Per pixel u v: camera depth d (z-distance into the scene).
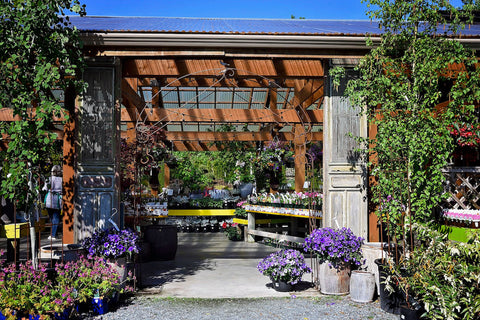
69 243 6.50
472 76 5.71
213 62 7.01
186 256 9.20
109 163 6.42
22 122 5.23
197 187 15.08
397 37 6.09
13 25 5.39
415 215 5.70
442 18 6.18
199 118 9.77
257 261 8.59
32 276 4.77
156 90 10.63
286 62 7.04
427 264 4.80
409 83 5.98
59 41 5.64
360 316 5.02
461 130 5.88
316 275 6.92
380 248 6.01
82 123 6.42
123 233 5.88
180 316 5.04
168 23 8.01
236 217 12.30
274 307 5.39
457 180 6.51
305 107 9.64
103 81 6.46
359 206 6.70
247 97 11.79
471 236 4.75
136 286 6.37
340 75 6.45
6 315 4.16
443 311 4.27
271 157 12.05
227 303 5.57
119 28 6.56
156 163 11.22
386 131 5.75
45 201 9.20
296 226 10.55
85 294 4.88
